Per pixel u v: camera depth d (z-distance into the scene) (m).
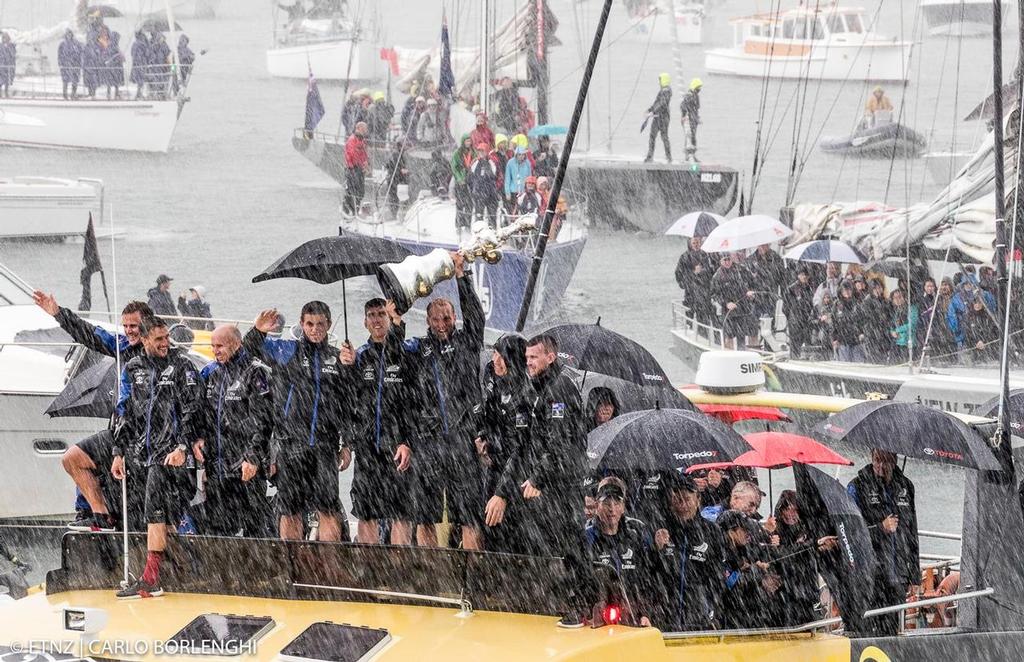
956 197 87.19
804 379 77.69
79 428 47.62
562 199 100.88
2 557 42.22
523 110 127.12
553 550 21.83
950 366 78.12
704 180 125.81
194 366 24.03
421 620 18.83
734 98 166.75
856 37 160.50
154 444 23.27
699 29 183.12
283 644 18.28
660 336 104.62
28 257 119.00
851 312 80.00
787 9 174.75
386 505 25.31
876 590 30.83
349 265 26.16
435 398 25.02
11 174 143.12
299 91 185.88
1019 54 37.06
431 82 132.12
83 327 26.45
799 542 26.78
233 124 172.62
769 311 85.69
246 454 25.53
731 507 28.12
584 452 22.09
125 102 151.88
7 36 153.50
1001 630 30.14
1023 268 63.09
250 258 126.06
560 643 17.62
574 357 35.47
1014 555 30.25
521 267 97.19
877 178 140.12
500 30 128.00
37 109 151.50
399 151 120.69
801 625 23.39
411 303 23.17
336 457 26.22
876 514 31.95
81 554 21.58
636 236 129.38
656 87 173.62
